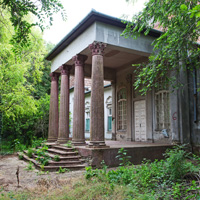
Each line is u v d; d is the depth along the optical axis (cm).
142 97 1315
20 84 1390
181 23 635
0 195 491
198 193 443
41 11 500
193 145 1061
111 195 456
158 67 783
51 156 891
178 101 1073
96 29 893
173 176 553
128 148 891
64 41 1108
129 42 974
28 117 1644
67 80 1192
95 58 882
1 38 1101
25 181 648
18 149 1433
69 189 514
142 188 505
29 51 1421
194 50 788
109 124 1734
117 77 1548
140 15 736
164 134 1136
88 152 827
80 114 983
